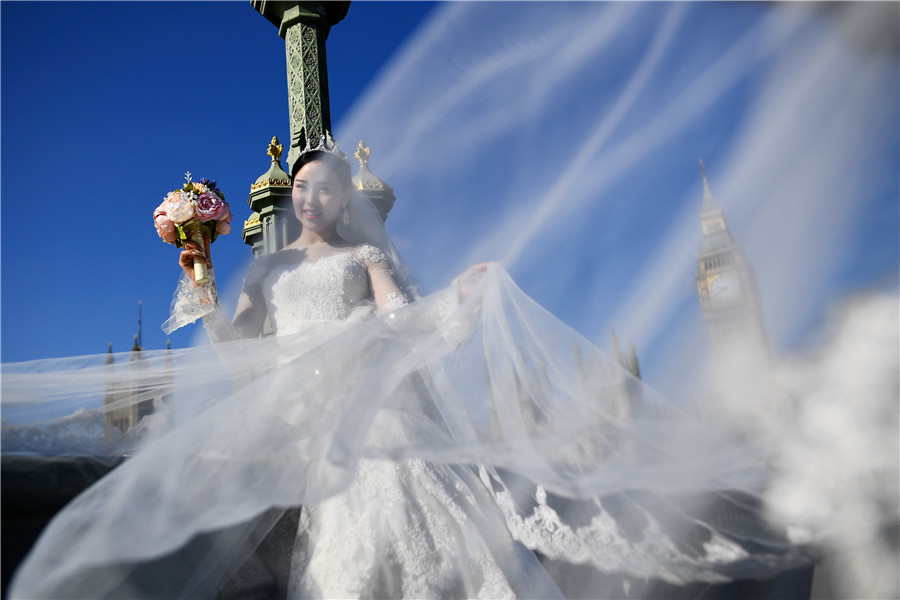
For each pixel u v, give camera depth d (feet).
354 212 9.35
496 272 7.14
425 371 7.82
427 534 6.52
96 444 6.43
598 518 7.48
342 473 5.87
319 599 6.22
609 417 5.45
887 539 3.25
